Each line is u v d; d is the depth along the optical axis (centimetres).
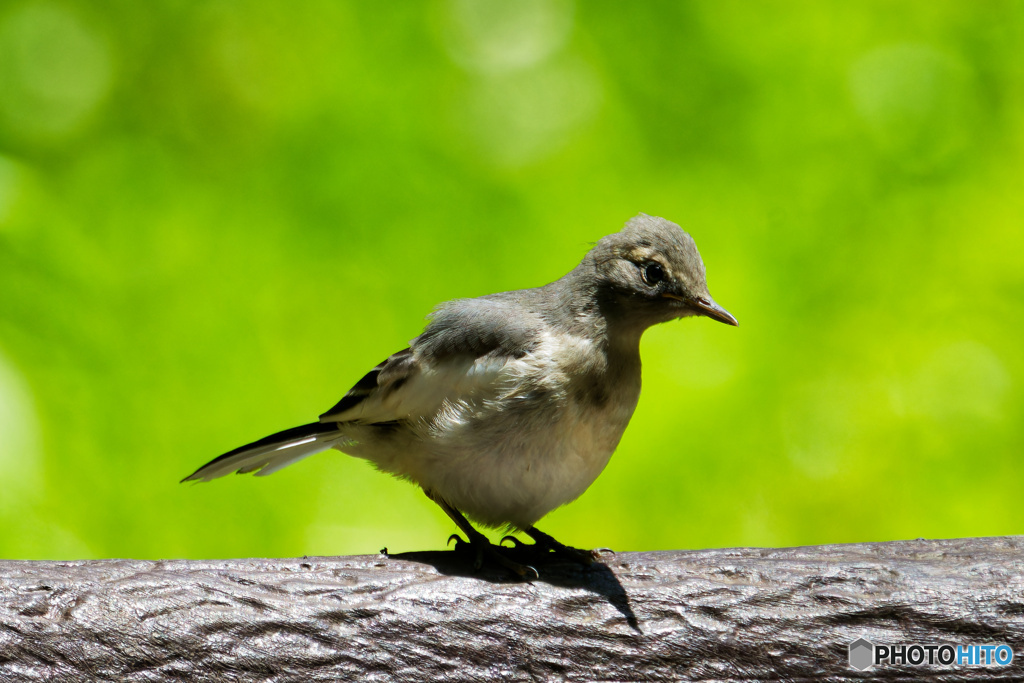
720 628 363
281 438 369
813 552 365
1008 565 364
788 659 363
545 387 366
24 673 362
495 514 367
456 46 381
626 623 363
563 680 362
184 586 362
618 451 378
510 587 363
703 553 365
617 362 367
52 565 363
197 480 369
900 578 363
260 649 362
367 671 362
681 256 367
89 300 377
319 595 363
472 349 366
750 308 379
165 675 362
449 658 362
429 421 366
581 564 364
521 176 380
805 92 382
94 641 362
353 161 381
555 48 381
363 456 369
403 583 363
